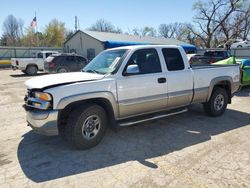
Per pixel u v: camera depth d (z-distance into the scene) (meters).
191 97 5.62
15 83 14.27
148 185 3.24
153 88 4.92
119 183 3.30
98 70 4.84
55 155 4.17
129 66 4.57
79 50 31.89
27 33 63.31
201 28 48.31
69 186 3.25
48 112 3.93
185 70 5.45
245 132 5.20
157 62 5.07
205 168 3.65
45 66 17.94
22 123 6.02
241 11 45.19
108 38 28.08
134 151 4.30
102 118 4.48
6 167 3.77
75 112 4.19
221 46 42.47
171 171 3.59
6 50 32.53
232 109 7.25
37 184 3.30
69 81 4.15
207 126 5.62
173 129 5.44
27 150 4.39
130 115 4.81
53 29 61.50
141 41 29.64
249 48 27.94
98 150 4.36
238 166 3.70
